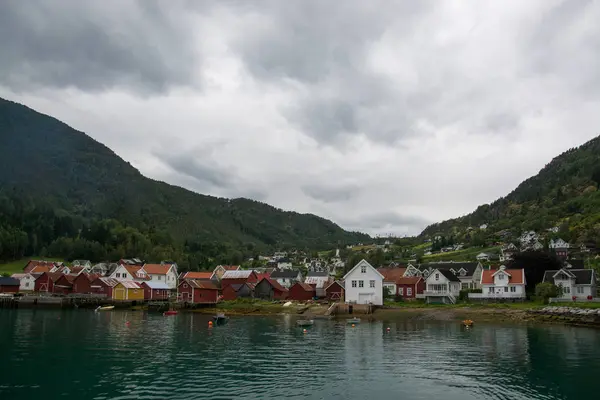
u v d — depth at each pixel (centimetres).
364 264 10006
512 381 3372
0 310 10062
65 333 5838
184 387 3164
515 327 6756
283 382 3312
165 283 14888
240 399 2903
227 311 9869
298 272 16588
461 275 12438
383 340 5366
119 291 11812
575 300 8781
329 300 11031
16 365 3806
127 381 3316
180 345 4909
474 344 5031
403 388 3183
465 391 3117
